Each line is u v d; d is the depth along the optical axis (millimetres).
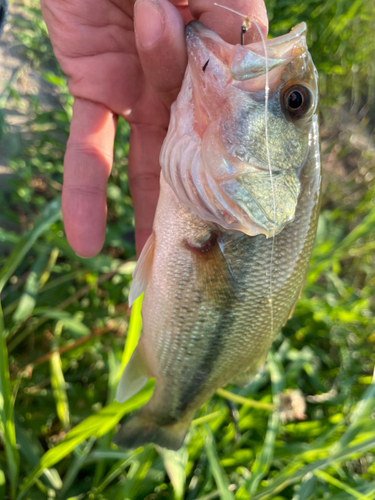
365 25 494
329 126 541
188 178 178
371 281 472
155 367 211
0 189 327
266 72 153
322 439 267
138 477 225
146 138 251
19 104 348
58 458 198
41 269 269
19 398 259
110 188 327
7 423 195
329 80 501
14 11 368
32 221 328
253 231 174
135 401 199
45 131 352
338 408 340
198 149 174
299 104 169
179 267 190
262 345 201
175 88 195
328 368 389
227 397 244
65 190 235
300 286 197
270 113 168
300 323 381
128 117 245
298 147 175
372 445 216
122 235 331
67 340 291
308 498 257
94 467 254
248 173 171
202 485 265
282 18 427
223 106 168
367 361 395
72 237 236
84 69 232
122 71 236
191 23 175
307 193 183
